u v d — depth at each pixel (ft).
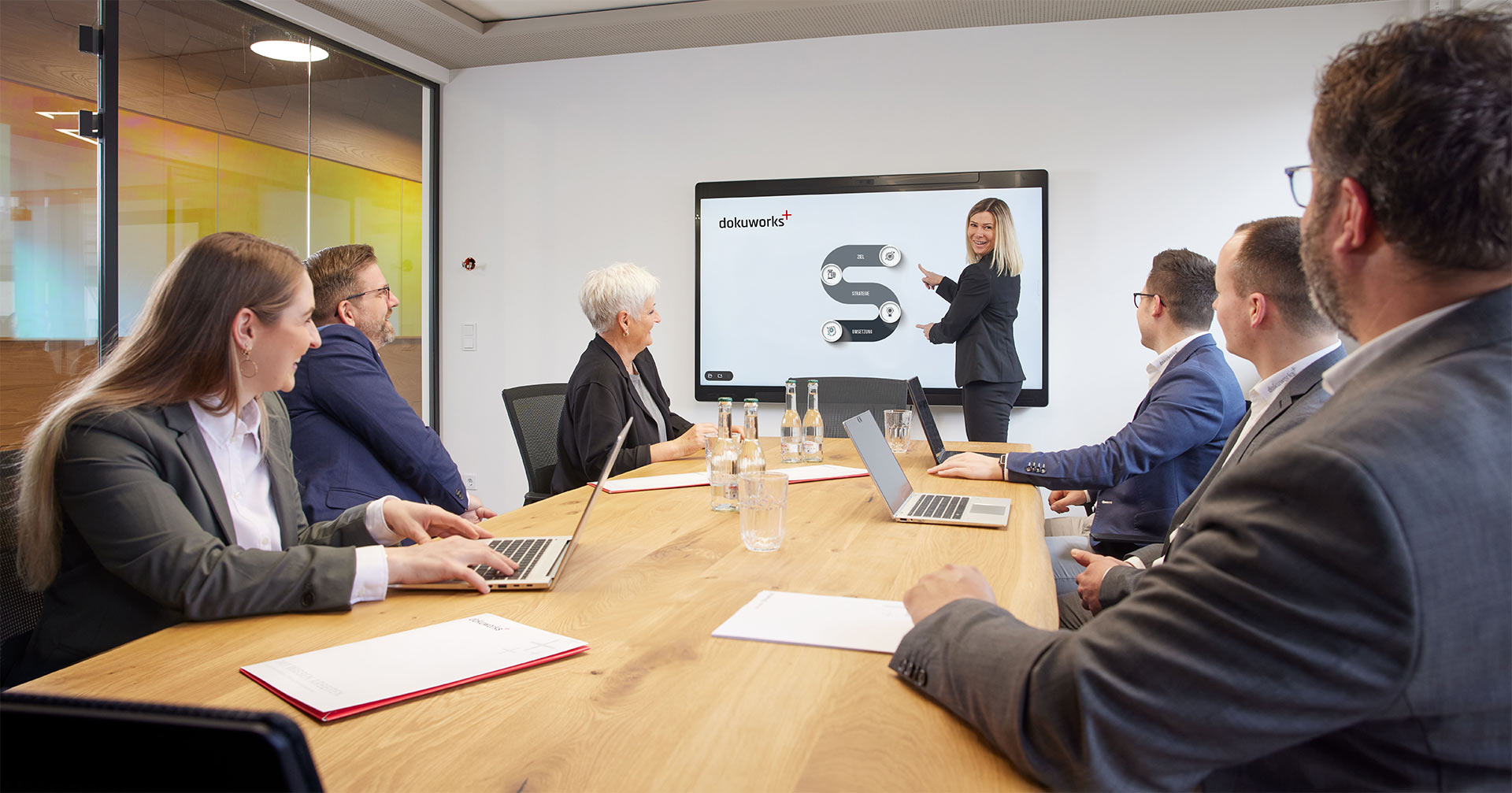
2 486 4.46
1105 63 14.14
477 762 2.46
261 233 13.33
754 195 15.39
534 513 6.30
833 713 2.78
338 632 3.58
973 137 14.64
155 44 11.75
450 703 2.87
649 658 3.29
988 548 5.15
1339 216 2.36
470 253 17.02
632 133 16.12
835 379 12.63
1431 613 1.81
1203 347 7.68
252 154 13.20
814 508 6.47
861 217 15.01
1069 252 14.33
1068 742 2.19
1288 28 13.51
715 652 3.35
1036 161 14.42
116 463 3.91
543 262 16.63
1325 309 2.53
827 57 15.19
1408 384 2.03
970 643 2.69
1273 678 1.93
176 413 4.31
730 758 2.48
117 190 11.30
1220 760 2.04
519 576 4.30
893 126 14.93
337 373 7.25
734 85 15.61
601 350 9.57
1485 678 1.85
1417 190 2.12
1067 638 2.37
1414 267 2.21
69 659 4.05
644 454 9.02
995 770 2.41
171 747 1.39
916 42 14.80
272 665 3.18
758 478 5.06
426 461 7.45
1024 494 7.02
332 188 14.69
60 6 10.66
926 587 3.28
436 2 14.12
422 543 4.93
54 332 10.62
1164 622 2.10
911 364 14.94
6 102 10.11
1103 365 14.26
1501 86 2.06
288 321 4.65
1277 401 5.12
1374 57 2.26
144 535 3.82
